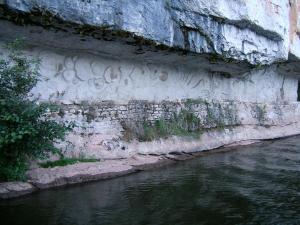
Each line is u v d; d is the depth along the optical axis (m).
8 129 6.23
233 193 6.91
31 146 6.53
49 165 7.42
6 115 6.13
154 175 8.18
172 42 9.43
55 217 5.48
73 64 8.88
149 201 6.35
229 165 9.38
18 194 6.28
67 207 5.90
